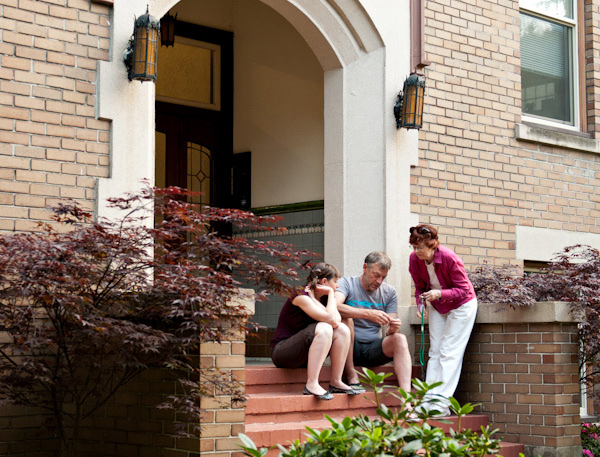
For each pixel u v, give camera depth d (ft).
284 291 17.07
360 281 22.38
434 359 22.66
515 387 22.31
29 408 18.03
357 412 20.65
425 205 25.76
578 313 22.02
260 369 20.45
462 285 22.13
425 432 11.32
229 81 30.60
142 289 16.17
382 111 24.95
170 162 28.86
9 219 17.98
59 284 14.49
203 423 16.20
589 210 30.14
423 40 25.73
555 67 30.86
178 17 29.19
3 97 18.19
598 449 23.77
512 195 27.96
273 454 17.54
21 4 18.60
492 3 28.30
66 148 18.85
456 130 26.76
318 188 27.27
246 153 29.89
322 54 25.46
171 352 15.84
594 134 30.83
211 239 16.08
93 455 18.29
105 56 19.61
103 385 17.99
